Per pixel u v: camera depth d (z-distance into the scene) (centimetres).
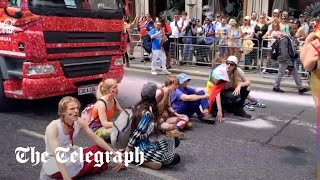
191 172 425
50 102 734
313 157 475
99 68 679
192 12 1573
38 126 584
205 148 503
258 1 1398
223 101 659
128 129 432
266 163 455
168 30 1134
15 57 593
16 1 581
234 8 1552
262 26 1059
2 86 632
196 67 1161
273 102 775
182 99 593
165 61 1095
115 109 521
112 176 413
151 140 439
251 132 576
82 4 637
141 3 1734
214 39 1107
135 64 1235
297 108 727
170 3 1725
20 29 575
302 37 1007
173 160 432
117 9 705
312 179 410
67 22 610
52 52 596
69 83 629
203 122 623
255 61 1056
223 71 622
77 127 382
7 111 666
